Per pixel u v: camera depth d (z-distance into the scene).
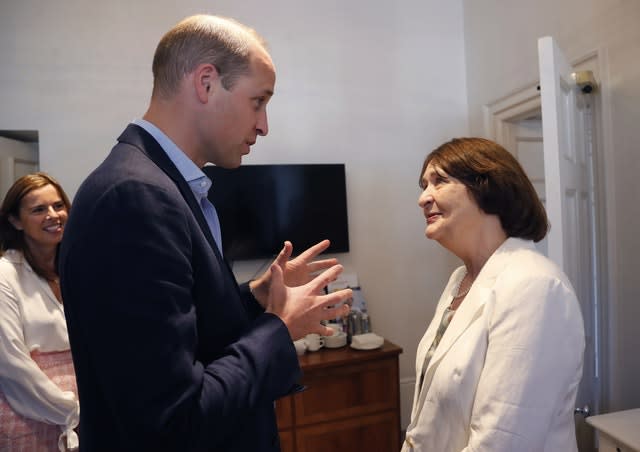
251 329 0.68
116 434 0.62
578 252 1.74
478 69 2.97
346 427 2.29
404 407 2.95
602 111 1.95
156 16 2.57
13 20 2.39
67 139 2.46
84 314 0.56
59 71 2.45
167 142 0.72
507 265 0.93
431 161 1.08
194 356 0.59
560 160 1.50
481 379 0.85
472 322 0.93
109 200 0.57
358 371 2.31
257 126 0.77
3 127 2.38
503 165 1.00
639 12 1.78
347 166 2.89
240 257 2.61
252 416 0.74
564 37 2.20
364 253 2.92
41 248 1.61
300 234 2.71
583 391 1.86
